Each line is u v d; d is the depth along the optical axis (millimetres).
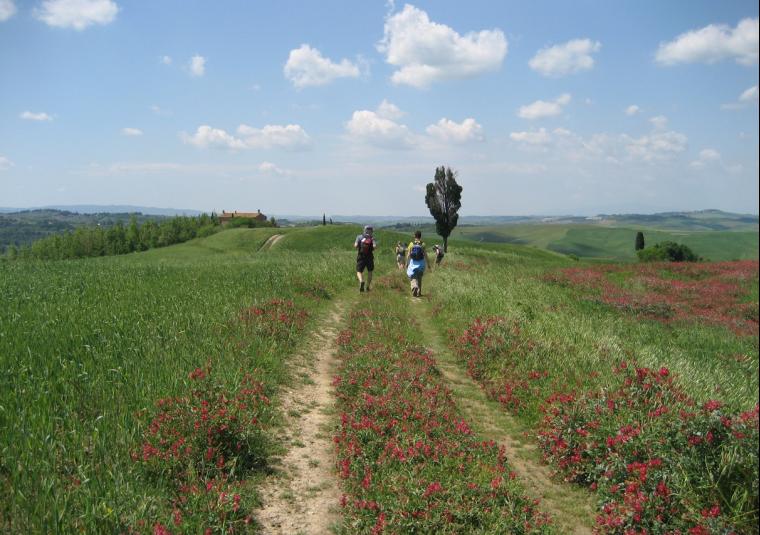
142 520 4051
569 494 6004
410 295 19547
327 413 7492
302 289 16688
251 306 12039
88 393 5875
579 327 13531
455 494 5180
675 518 5074
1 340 7082
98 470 4598
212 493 4734
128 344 7828
